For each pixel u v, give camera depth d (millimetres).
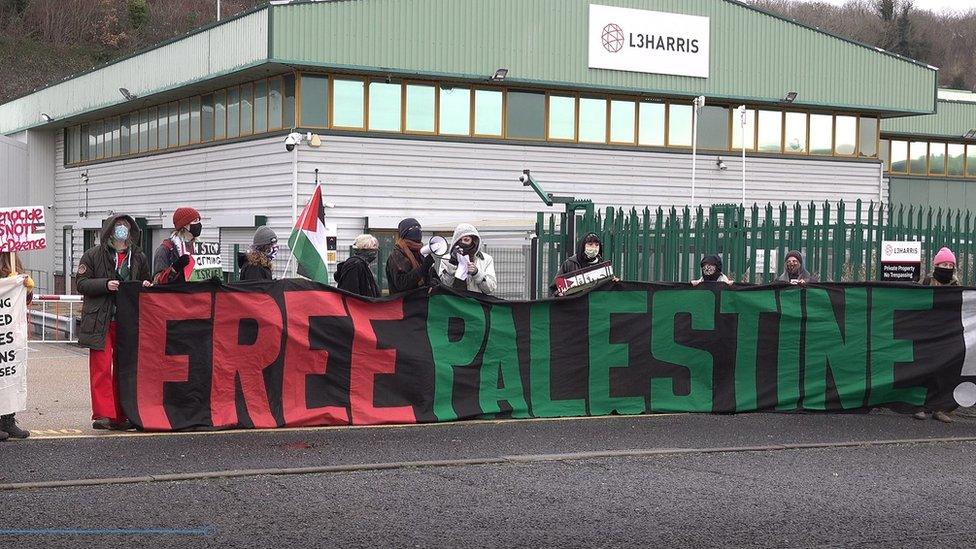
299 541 6141
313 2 22016
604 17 24938
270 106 23484
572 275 10773
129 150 30391
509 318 10562
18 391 8906
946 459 8961
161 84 26266
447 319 10375
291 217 22625
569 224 14914
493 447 8977
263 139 23594
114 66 28938
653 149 26125
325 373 9914
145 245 29188
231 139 24781
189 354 9500
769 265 14047
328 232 20000
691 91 25938
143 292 9398
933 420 11094
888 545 6352
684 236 14438
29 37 64375
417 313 10273
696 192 26656
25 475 7574
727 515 6914
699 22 25984
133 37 67438
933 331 11453
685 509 7039
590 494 7383
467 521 6633
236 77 23734
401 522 6582
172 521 6496
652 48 25469
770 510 7062
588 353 10789
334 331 9930
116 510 6727
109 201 31578
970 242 14961
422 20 23125
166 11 71000
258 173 23797
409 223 10547
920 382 11383
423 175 23672
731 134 27125
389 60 22844
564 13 24578
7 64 61094
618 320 10875
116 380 9422
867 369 11359
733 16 26438
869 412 11406
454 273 11109
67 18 65688
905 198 35281
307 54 22000
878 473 8320
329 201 22797
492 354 10500
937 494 7648
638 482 7785
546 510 6938
